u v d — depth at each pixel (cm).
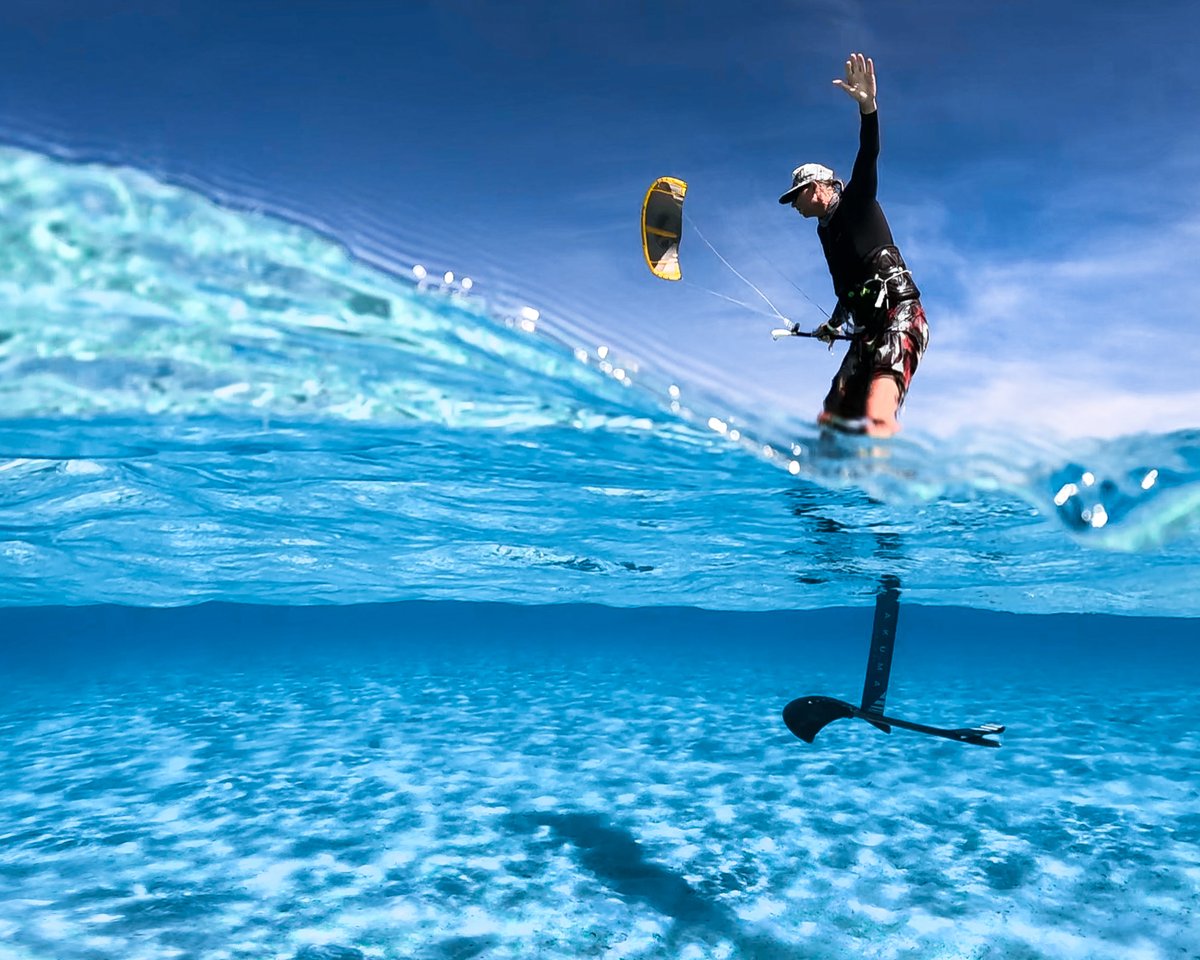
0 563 1072
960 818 677
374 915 480
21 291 336
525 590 1354
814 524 722
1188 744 999
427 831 644
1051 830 645
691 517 737
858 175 462
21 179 322
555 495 709
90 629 4825
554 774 832
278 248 376
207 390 455
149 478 704
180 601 1733
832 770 848
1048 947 444
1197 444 483
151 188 350
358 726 1135
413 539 932
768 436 507
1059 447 491
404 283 412
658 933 457
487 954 431
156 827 665
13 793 793
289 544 969
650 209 523
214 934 454
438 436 561
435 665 2327
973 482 525
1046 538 675
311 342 405
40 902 503
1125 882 535
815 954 434
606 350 484
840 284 487
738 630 6128
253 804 729
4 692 1745
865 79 436
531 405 491
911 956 433
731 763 883
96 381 437
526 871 554
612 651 3456
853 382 487
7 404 468
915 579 998
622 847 604
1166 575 889
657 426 512
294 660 2648
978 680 2038
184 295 358
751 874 548
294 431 551
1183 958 432
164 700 1482
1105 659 3572
